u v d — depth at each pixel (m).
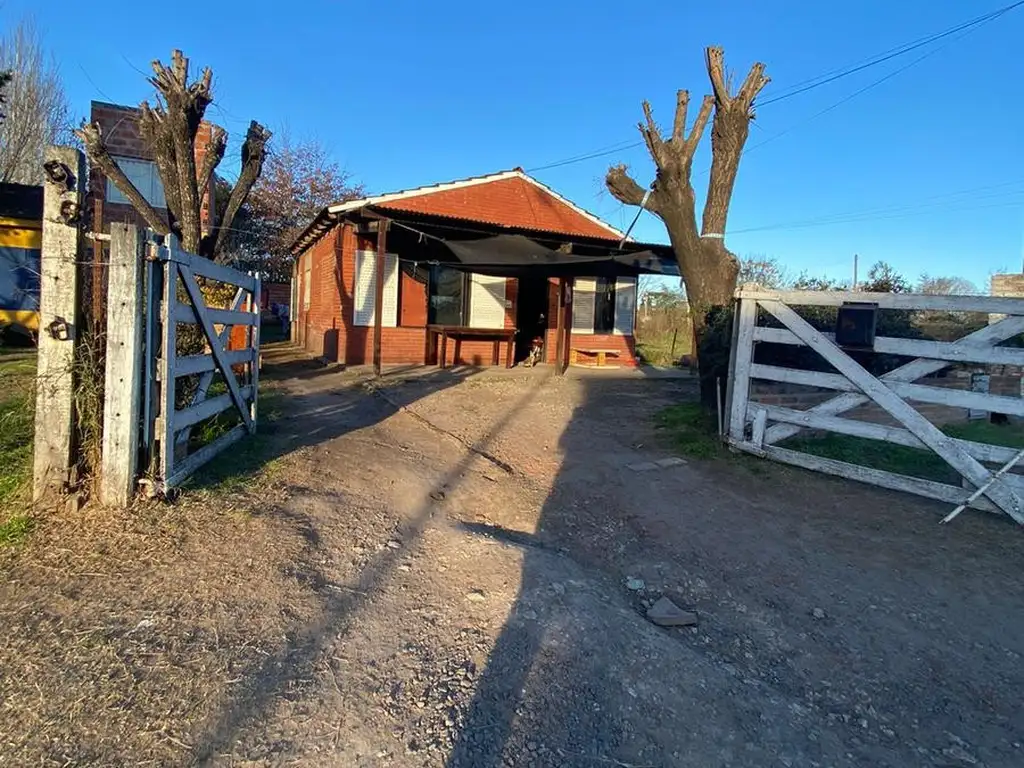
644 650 2.92
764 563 4.06
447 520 4.43
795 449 6.45
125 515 3.65
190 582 3.05
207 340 4.75
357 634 2.80
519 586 3.39
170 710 2.19
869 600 3.61
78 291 3.71
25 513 3.60
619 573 3.91
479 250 12.41
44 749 1.98
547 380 12.51
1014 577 3.87
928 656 3.09
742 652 3.11
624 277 17.08
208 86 10.02
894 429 5.32
